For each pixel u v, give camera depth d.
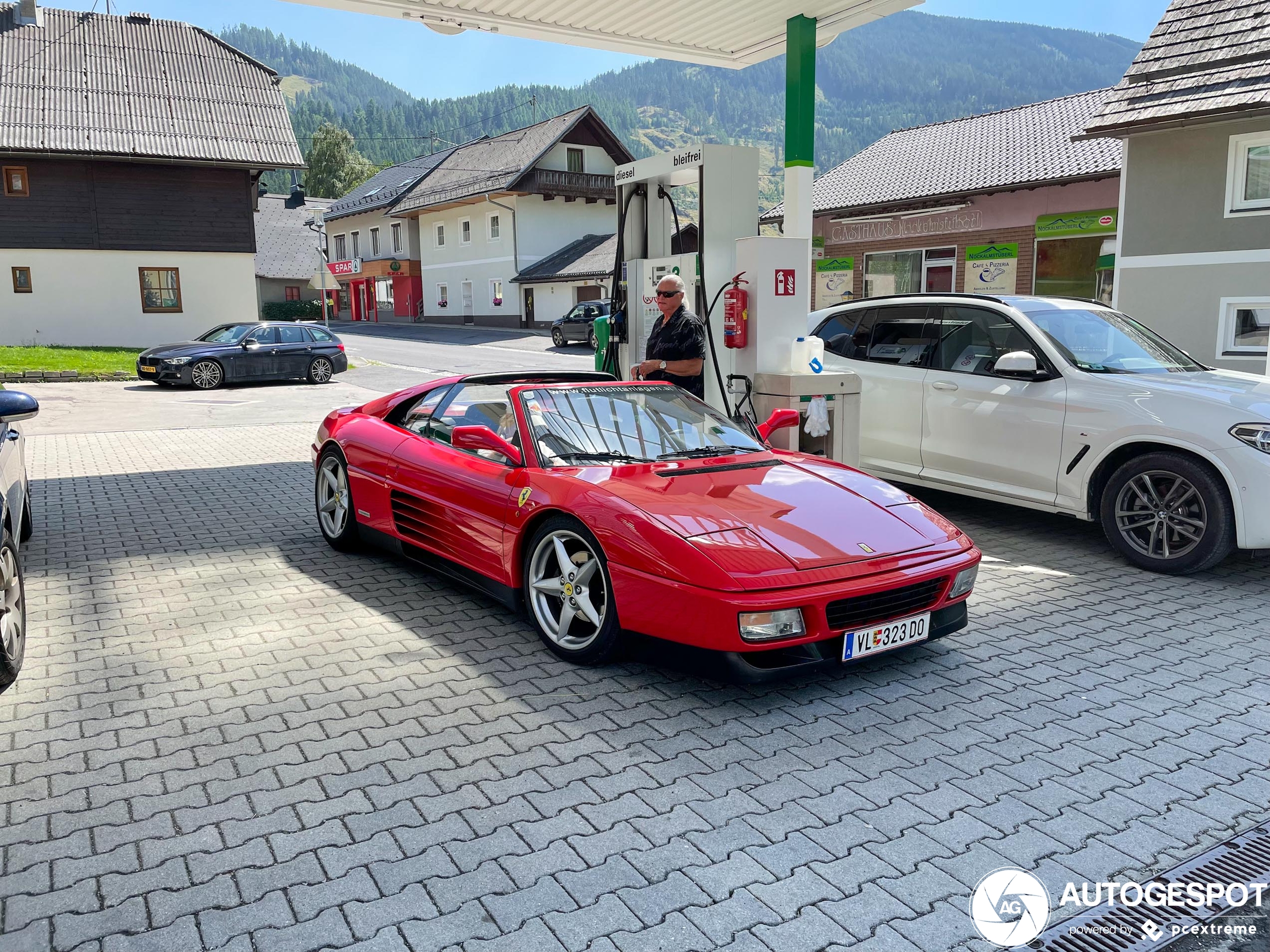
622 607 3.64
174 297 25.34
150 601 4.86
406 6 8.69
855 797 2.92
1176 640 4.42
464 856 2.56
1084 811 2.85
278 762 3.10
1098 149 19.20
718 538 3.56
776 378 6.58
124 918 2.26
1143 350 6.37
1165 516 5.48
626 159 45.00
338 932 2.22
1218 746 3.30
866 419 7.23
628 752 3.21
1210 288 13.52
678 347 6.62
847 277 23.84
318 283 25.91
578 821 2.75
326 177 100.75
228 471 8.98
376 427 5.52
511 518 4.18
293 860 2.53
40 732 3.31
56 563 5.60
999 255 20.48
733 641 3.32
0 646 3.51
